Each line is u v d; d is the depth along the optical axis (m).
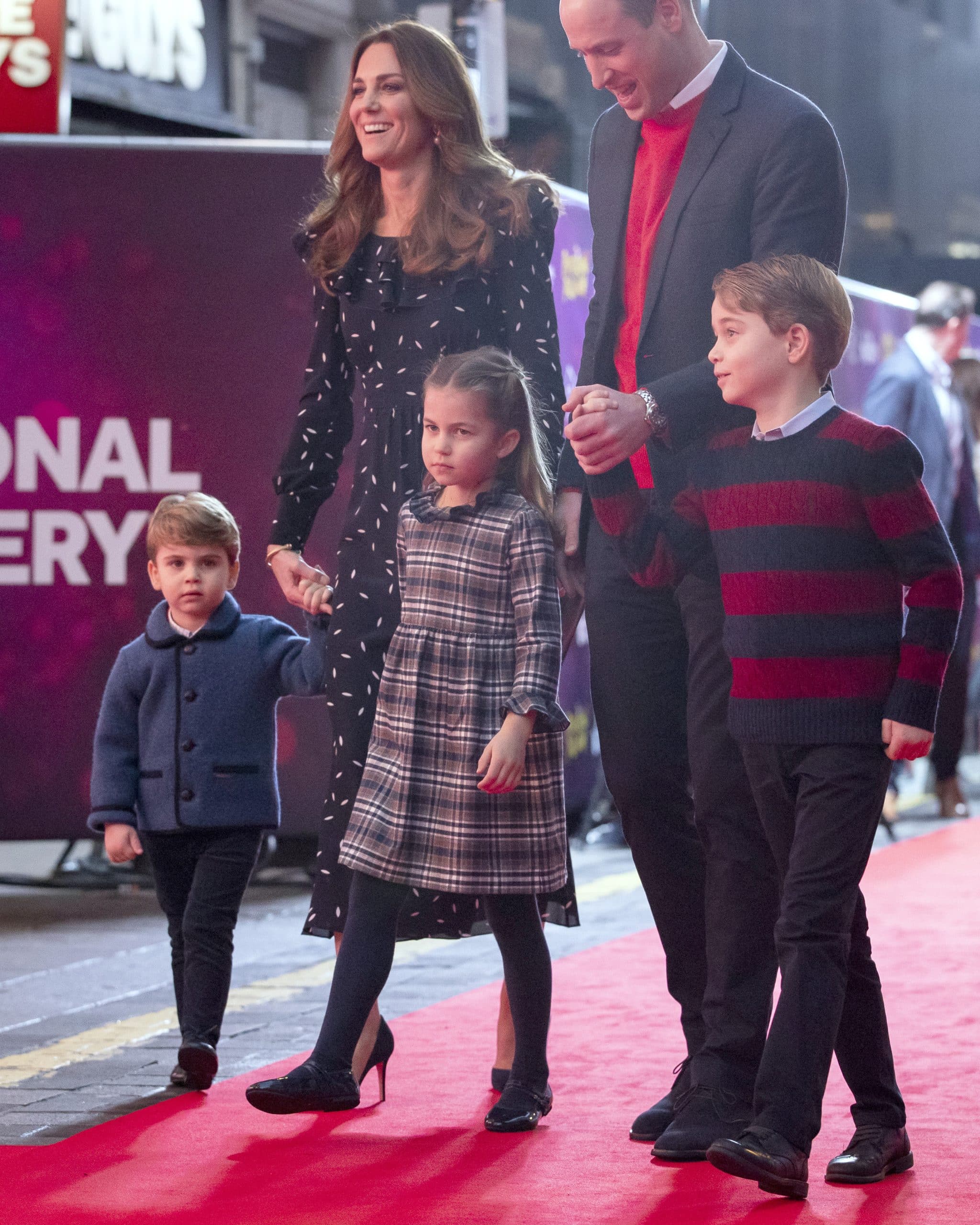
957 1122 5.81
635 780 5.76
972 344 20.42
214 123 19.52
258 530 11.19
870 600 5.14
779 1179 4.82
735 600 5.25
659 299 5.77
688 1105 5.46
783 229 5.57
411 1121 5.91
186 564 6.63
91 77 17.56
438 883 5.73
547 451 6.31
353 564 6.34
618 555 5.74
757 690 5.19
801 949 5.00
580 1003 7.82
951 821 15.43
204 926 6.46
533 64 22.95
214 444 11.22
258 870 12.13
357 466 6.44
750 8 30.53
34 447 11.20
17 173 11.27
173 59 18.86
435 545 5.90
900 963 8.66
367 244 6.43
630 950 9.20
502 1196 5.02
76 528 11.20
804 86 31.22
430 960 9.06
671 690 5.76
